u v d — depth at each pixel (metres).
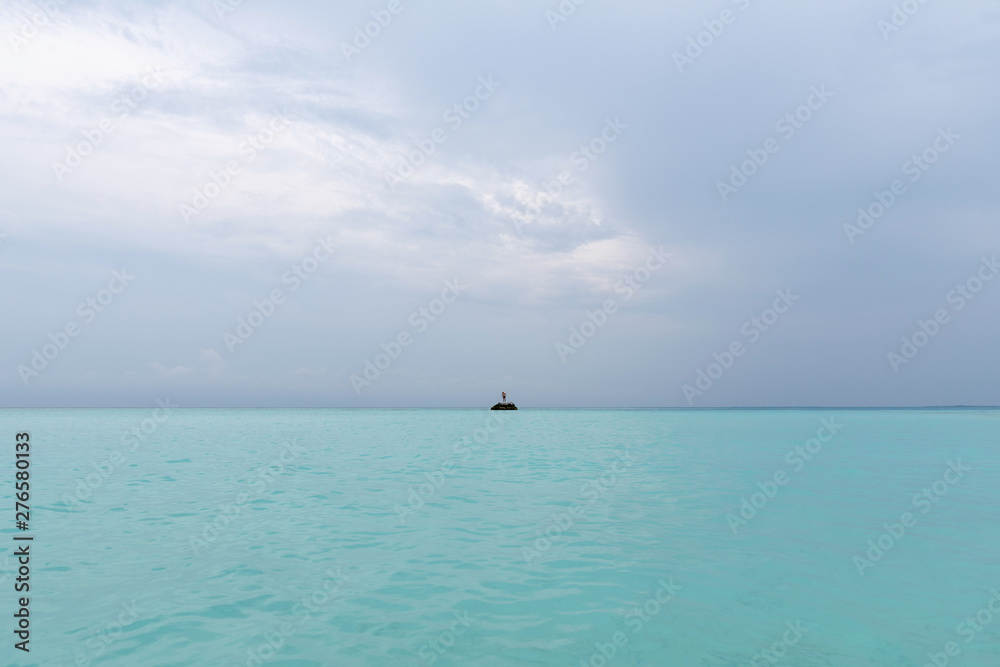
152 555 8.94
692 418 66.62
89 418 70.38
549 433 38.22
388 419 67.69
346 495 14.14
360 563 8.56
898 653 5.68
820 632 6.18
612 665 5.39
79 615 6.55
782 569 8.30
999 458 21.69
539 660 5.50
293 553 9.09
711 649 5.77
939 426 43.66
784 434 35.62
